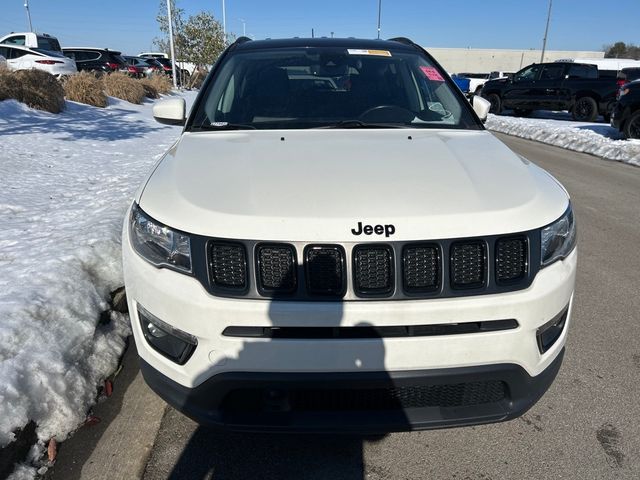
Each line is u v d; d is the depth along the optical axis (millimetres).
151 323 1999
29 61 16766
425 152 2400
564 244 2051
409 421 1934
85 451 2217
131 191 5508
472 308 1822
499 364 1906
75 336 2797
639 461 2207
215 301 1803
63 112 12023
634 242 5074
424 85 3277
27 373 2408
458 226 1831
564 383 2752
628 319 3477
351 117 2979
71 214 4730
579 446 2291
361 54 3459
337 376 1822
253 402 1934
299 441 2307
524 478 2119
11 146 7883
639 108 11320
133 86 16859
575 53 64938
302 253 1783
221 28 33500
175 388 1969
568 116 19812
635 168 9266
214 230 1817
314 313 1775
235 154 2379
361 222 1804
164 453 2223
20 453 2129
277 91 3139
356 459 2211
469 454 2242
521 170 2279
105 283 3396
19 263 3404
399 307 1791
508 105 19156
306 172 2121
